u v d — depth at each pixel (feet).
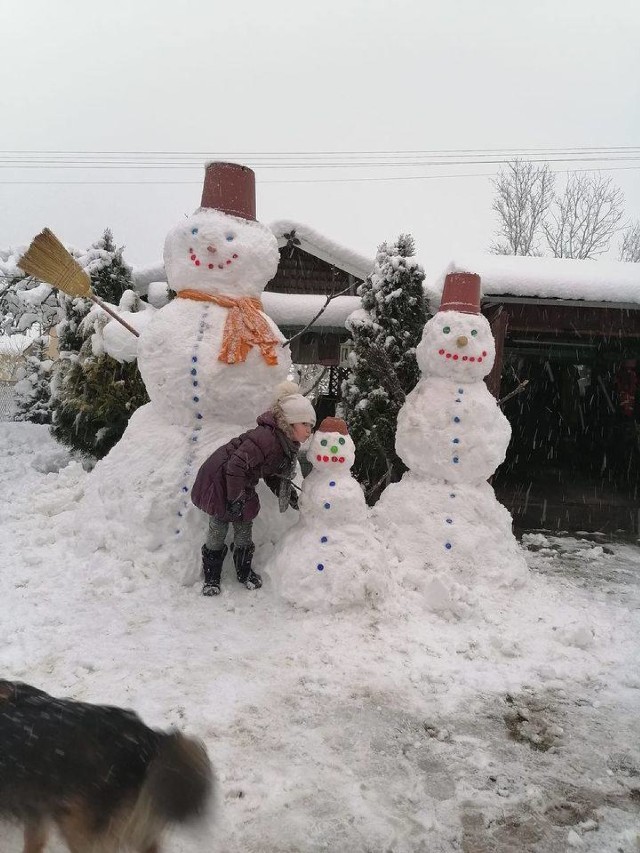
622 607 15.29
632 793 8.46
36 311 38.73
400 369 22.90
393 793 8.16
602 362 41.75
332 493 13.82
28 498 20.10
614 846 7.46
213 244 15.35
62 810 5.52
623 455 40.32
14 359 58.18
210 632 12.20
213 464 13.35
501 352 24.02
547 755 9.20
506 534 16.16
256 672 10.86
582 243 94.22
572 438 49.80
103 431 24.35
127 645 11.46
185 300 15.61
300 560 13.38
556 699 10.76
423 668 11.41
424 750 9.14
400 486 16.66
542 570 18.40
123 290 28.55
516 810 8.00
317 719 9.68
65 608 12.76
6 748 5.60
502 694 10.82
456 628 13.11
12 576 14.12
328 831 7.42
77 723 5.79
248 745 8.92
